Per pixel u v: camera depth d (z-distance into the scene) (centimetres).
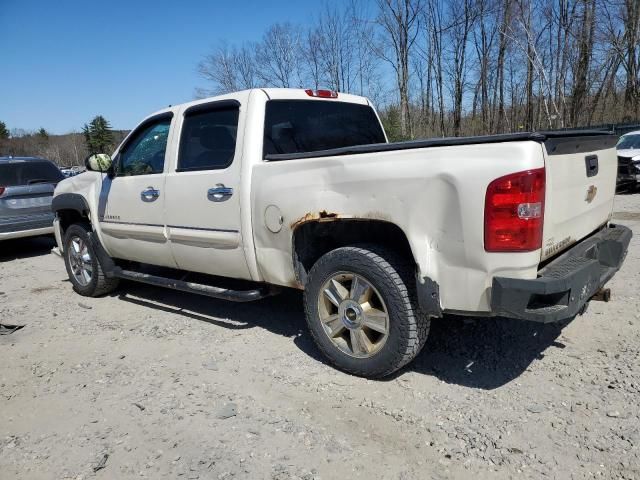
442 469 266
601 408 309
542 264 314
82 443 304
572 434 287
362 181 332
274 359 403
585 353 379
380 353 344
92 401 354
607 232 400
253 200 395
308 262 392
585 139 335
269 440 297
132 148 518
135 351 437
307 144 441
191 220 445
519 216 282
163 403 345
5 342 476
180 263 479
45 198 909
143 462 283
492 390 339
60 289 658
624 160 1286
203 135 441
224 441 298
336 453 283
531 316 287
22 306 589
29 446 304
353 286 352
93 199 559
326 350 376
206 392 357
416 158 313
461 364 377
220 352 423
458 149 300
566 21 2308
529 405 318
